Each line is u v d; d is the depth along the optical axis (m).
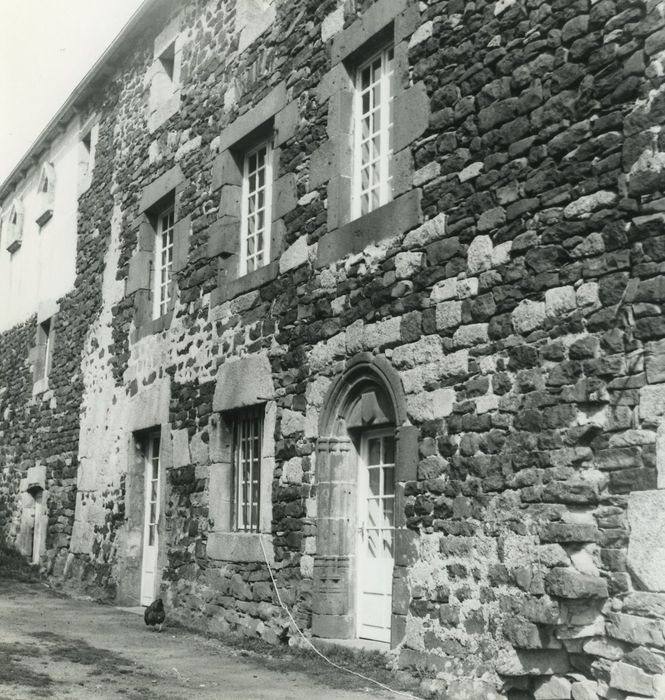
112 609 9.82
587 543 4.81
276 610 7.43
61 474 12.95
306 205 7.75
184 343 9.65
